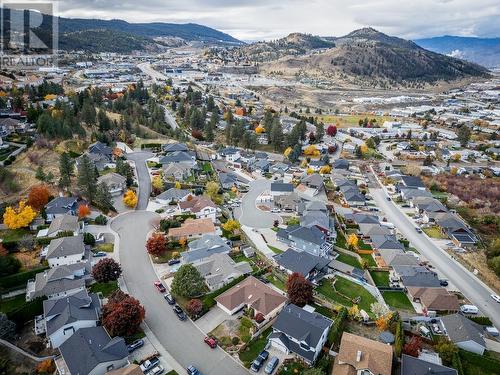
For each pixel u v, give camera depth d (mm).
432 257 112250
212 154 190625
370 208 143250
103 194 119812
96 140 172625
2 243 93875
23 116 182375
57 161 143500
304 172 176250
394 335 75812
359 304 87938
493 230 132875
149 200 132000
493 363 71500
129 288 87062
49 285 80938
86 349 64688
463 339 75875
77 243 94812
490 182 174000
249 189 154250
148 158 172250
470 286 99375
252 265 98188
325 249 107875
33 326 74312
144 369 65625
